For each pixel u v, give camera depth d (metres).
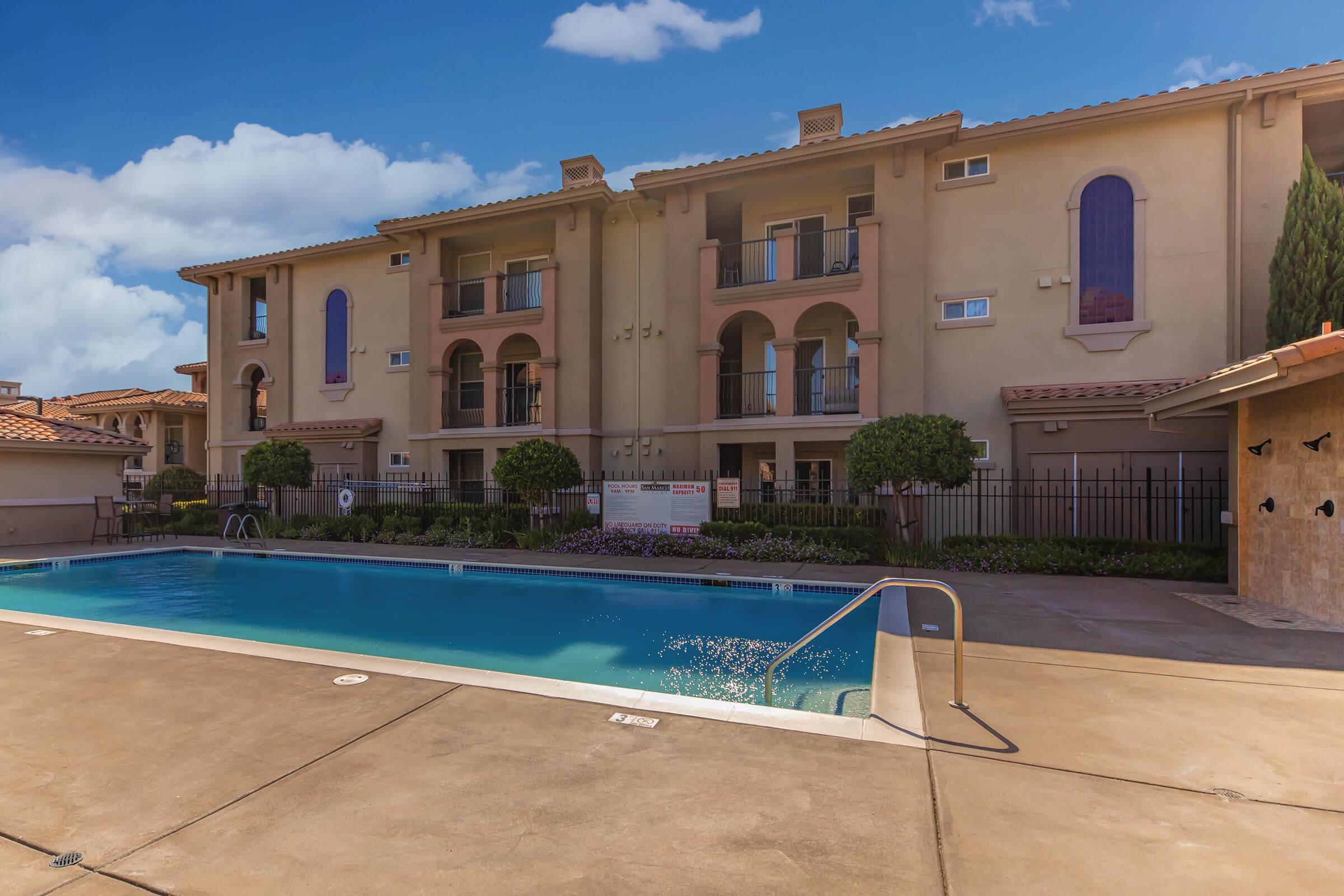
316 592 9.90
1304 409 7.00
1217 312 12.30
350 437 18.72
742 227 16.55
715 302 15.13
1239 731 3.75
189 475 21.83
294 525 16.23
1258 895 2.26
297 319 20.44
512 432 16.88
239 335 21.16
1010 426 13.49
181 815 2.85
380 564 11.98
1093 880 2.35
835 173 14.59
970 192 13.91
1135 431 11.88
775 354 15.59
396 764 3.33
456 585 10.32
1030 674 4.84
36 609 8.84
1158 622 6.64
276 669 4.97
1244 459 8.12
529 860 2.49
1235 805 2.90
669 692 5.32
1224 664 5.12
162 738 3.69
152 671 4.93
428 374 17.92
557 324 16.72
